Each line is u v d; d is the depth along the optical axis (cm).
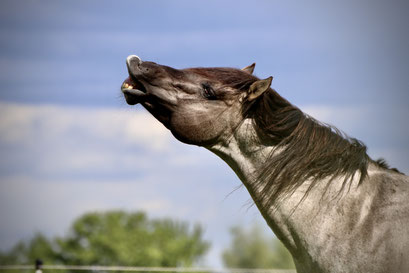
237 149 1144
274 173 1084
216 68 1199
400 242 988
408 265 971
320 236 1039
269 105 1125
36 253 10775
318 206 1057
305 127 1106
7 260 10706
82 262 10644
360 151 1086
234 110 1138
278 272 4312
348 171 1068
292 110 1128
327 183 1066
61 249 10894
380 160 1125
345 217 1035
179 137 1169
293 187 1074
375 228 1010
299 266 1088
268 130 1112
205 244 11000
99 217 11331
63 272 8119
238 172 1152
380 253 990
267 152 1116
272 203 1087
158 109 1180
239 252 9444
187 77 1171
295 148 1093
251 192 1130
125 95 1202
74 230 11069
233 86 1149
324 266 1030
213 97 1148
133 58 1188
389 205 1028
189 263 10506
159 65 1187
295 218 1068
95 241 10688
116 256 10594
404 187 1049
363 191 1052
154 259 10525
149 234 11031
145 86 1168
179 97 1155
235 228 9562
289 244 1088
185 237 11000
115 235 10844
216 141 1158
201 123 1144
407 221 1004
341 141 1102
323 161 1080
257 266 9119
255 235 9406
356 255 1002
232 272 4297
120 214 11488
